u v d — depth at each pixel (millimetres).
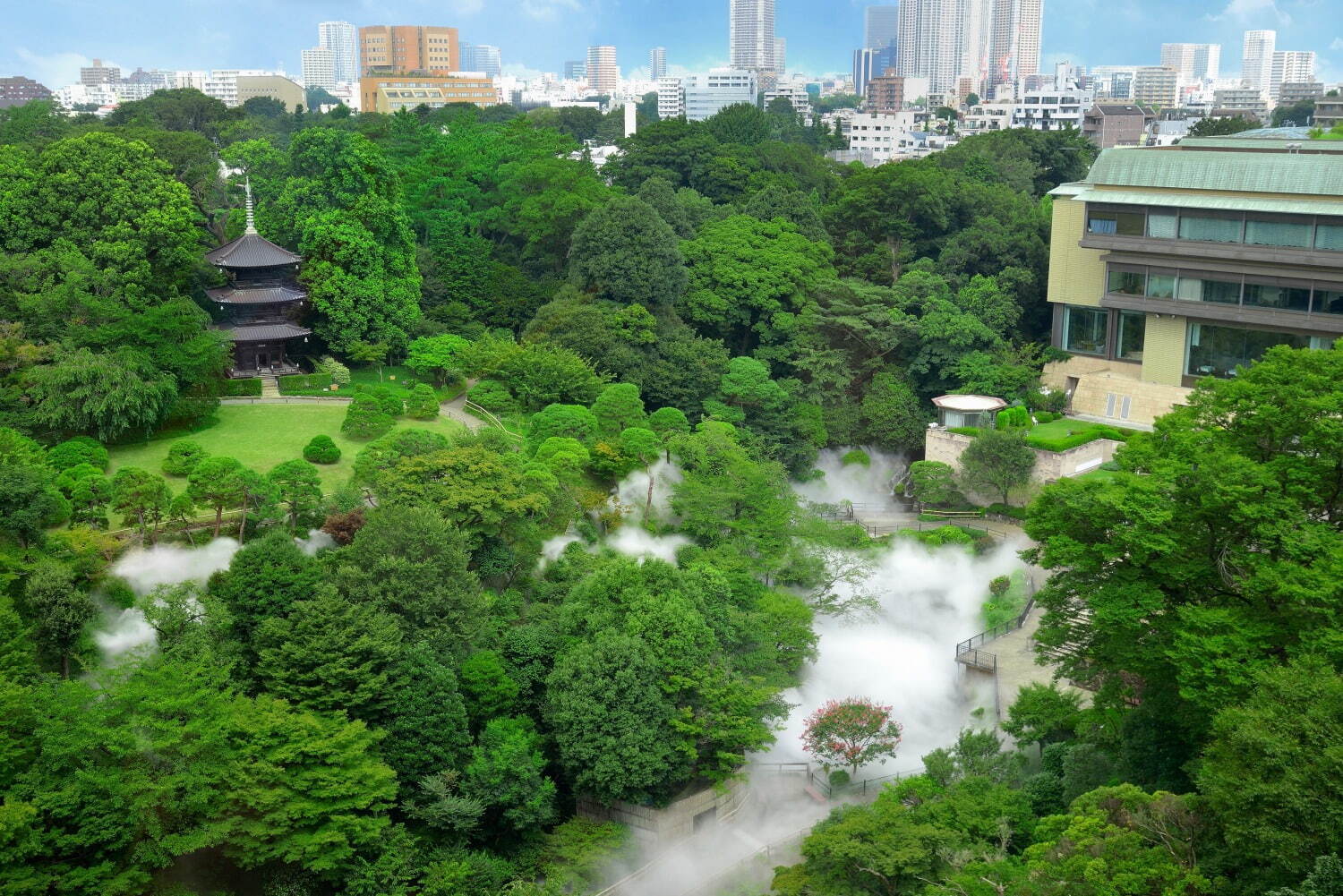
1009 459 98250
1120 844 38875
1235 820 37562
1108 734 54844
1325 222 97625
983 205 132375
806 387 114000
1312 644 44375
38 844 42938
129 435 83812
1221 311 103438
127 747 45719
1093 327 116562
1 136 133625
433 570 60094
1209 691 46344
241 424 89312
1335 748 35688
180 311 87500
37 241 94875
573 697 58938
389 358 108750
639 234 112062
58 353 79938
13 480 59062
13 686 46062
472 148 138875
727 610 67938
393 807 55688
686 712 60594
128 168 96500
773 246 122562
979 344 115938
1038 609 79688
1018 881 41281
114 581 60781
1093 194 110688
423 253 122375
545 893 54469
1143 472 56156
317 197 106438
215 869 51094
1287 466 52281
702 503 80188
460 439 77562
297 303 102188
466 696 60031
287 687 53688
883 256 128625
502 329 118562
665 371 107812
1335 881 33844
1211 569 51625
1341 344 57906
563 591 69688
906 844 47406
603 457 85938
